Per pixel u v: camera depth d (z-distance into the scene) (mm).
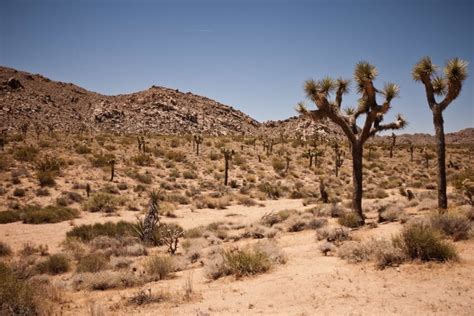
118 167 49438
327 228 13922
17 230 22625
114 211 30312
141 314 6961
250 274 9336
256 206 33469
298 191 40812
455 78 13789
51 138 63875
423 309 5770
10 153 48625
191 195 38844
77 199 33844
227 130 156000
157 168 52375
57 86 153250
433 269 7789
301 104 16156
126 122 129375
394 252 8672
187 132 132375
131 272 10758
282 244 13781
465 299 5992
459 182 23875
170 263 11281
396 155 76125
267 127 179250
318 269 9109
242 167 57719
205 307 7027
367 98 15547
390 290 6832
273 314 6234
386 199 29641
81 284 10102
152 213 18766
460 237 10500
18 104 110062
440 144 14812
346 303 6402
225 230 19828
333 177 53500
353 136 15977
